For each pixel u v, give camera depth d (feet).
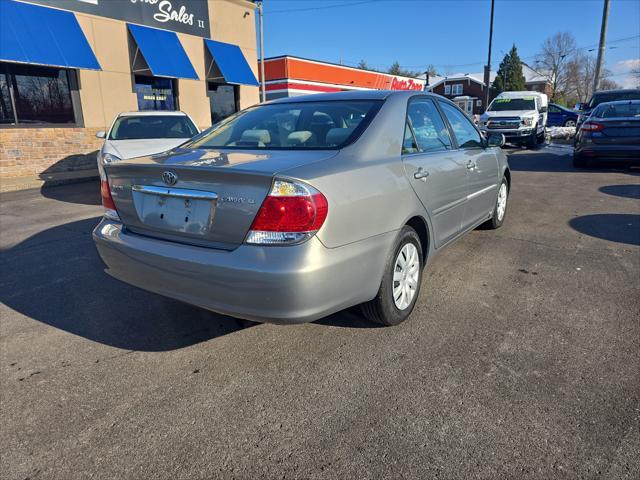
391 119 10.53
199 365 9.36
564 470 6.44
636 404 7.77
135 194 9.52
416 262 10.84
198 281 8.25
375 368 9.03
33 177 34.60
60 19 35.22
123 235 9.68
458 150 13.52
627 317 10.92
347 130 10.02
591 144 34.19
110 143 25.98
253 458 6.85
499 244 16.70
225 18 51.16
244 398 8.25
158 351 9.95
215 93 51.93
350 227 8.31
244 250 7.83
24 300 12.76
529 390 8.21
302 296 7.66
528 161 42.60
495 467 6.52
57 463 6.87
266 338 10.32
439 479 6.35
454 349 9.64
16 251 17.31
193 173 8.34
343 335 10.34
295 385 8.57
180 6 45.60
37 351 10.03
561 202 23.91
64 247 17.71
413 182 10.32
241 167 8.11
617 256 15.24
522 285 12.94
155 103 44.96
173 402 8.19
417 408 7.81
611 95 49.70
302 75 88.63
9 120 34.45
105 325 11.19
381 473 6.49
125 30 40.91
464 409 7.75
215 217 8.18
